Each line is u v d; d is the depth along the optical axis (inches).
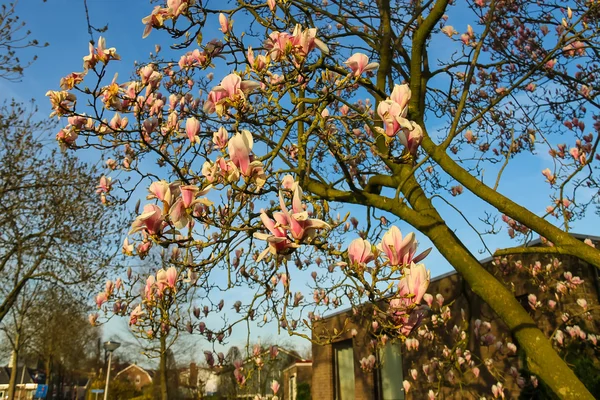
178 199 88.8
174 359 876.6
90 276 510.6
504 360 341.7
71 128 157.2
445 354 281.9
